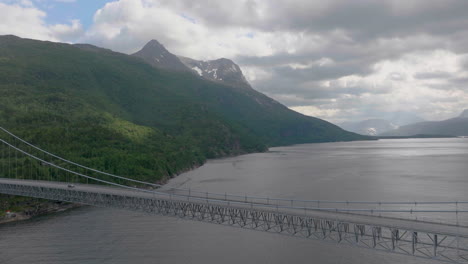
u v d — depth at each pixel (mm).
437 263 60781
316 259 66312
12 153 146000
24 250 74062
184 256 68875
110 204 84000
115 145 193250
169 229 85625
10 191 99750
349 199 112688
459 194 118438
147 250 72375
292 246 72938
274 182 152375
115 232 84438
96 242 77812
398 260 64375
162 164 183750
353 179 157375
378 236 54188
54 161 141750
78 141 180250
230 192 128750
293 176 171750
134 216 98375
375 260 65000
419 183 143000
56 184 101750
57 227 90688
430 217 85438
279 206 64062
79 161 148750
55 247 75375
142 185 150375
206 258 67688
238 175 182750
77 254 71062
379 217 56312
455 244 65625
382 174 173375
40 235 84188
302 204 103875
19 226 93375
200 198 76062
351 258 66250
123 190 89625
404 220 54812
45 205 111000
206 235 80625
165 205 75125
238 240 77062
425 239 69188
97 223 92750
